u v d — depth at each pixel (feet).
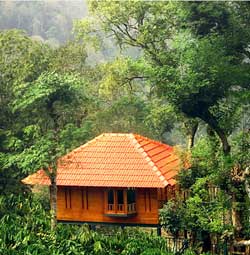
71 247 71.41
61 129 79.61
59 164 84.53
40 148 75.66
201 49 71.87
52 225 78.95
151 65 90.84
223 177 77.15
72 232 77.82
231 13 76.33
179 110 77.61
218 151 80.02
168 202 86.63
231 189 77.00
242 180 75.97
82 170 96.12
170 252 78.07
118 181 92.89
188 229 83.46
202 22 75.92
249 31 76.13
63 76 78.64
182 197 88.28
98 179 93.97
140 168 94.38
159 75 74.33
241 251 80.84
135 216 94.58
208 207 80.53
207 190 82.94
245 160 75.66
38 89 76.07
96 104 89.51
